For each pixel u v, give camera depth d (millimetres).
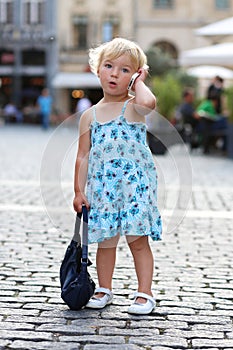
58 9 51375
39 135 34094
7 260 6895
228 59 21359
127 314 5211
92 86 49438
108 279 5457
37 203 10750
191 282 6199
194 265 6887
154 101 5141
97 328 4863
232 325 5023
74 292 5176
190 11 50281
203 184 13898
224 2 50281
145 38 50688
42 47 51719
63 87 50719
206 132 21750
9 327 4840
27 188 12672
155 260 7055
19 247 7539
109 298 5434
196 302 5570
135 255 5359
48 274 6367
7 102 52312
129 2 50594
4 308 5293
